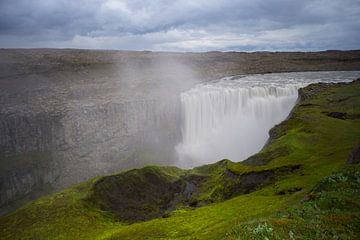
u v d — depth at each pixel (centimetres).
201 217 3956
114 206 6244
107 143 12488
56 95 13950
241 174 5903
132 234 3994
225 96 13925
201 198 6197
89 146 12150
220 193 6038
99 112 12344
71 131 11794
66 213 5738
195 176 7269
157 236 3656
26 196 10300
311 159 5525
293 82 16362
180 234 3475
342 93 10644
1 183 9881
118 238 4009
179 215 4406
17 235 5281
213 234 3002
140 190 6788
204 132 14075
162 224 4044
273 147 6569
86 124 12094
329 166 4847
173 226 3844
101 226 5409
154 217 5966
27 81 16088
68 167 11431
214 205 4616
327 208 2169
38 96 13650
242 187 5703
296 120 7912
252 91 13675
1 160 10319
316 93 11406
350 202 2181
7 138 10631
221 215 3825
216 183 6506
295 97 13088
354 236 1728
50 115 11369
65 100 13212
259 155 6456
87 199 6181
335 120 7694
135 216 5997
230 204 4316
